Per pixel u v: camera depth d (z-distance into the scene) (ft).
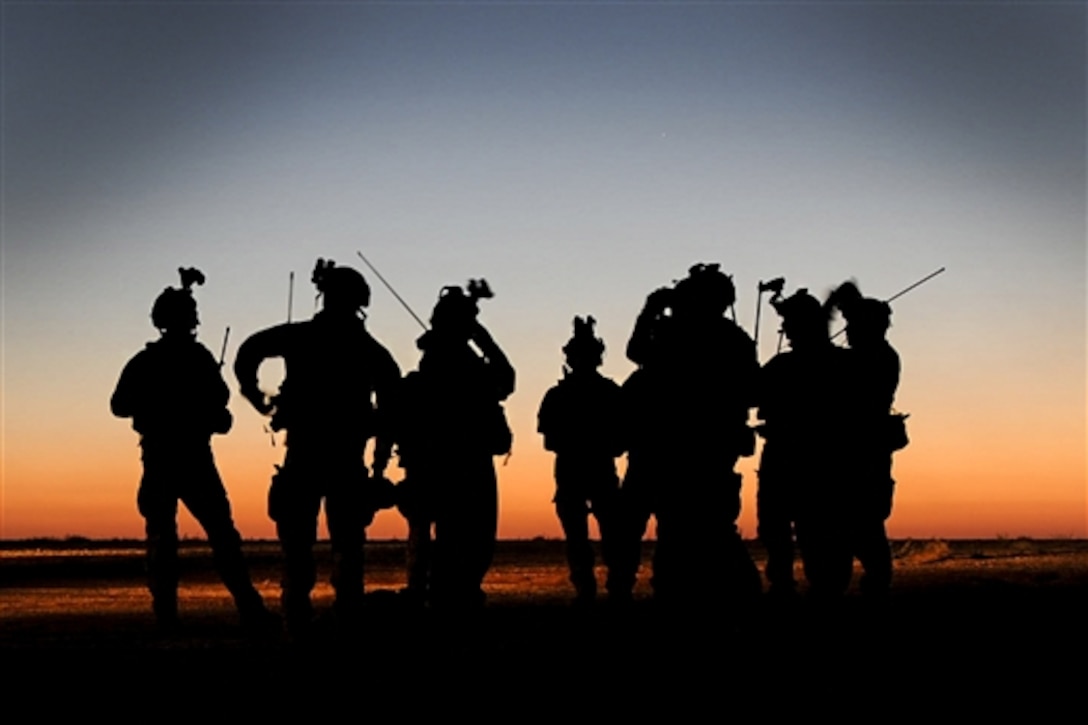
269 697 29.91
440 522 38.24
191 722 27.86
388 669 32.65
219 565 43.06
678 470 34.88
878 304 40.83
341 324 38.70
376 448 39.27
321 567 77.46
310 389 38.24
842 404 39.93
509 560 89.76
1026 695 29.19
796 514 39.96
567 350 46.55
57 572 80.33
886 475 40.40
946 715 27.58
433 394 38.45
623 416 36.14
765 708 28.37
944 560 78.89
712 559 34.71
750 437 35.53
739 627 35.09
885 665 32.58
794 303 40.50
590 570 46.62
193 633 42.50
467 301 39.01
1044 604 43.88
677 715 27.86
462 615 38.01
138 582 70.85
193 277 43.96
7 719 28.22
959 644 35.32
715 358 35.17
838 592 39.60
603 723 27.27
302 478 38.22
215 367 43.88
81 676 32.42
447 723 27.53
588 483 46.14
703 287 35.53
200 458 43.34
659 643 34.55
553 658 33.96
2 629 43.86
